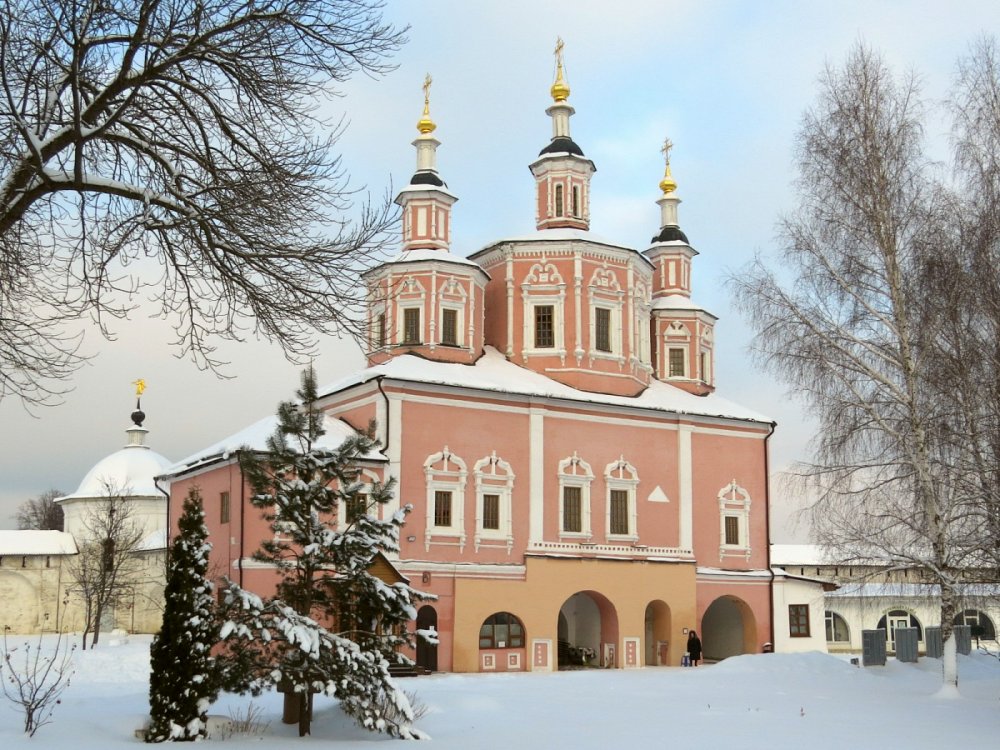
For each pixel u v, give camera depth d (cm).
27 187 1622
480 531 4125
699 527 4738
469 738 1994
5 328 1778
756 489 4950
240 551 3744
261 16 1700
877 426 3083
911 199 3130
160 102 1797
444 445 4106
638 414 4628
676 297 5353
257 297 1788
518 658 4109
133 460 7244
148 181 1839
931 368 2928
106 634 6450
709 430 4850
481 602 4044
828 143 3212
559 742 1959
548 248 4672
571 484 4394
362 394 4169
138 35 1551
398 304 4447
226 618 1898
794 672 3656
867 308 3148
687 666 4478
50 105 1617
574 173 4941
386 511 3900
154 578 6594
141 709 2222
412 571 3928
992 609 3772
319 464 2052
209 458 4044
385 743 1891
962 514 2839
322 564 2025
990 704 2800
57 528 11594
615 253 4744
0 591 6638
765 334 3262
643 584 4456
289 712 2081
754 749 1919
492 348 4728
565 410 4431
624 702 2748
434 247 4631
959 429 2880
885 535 3027
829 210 3209
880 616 6475
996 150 2945
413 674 3700
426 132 4831
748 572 4812
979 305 2817
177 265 1833
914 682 3519
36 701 1934
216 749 1762
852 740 2062
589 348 4606
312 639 1872
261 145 1809
